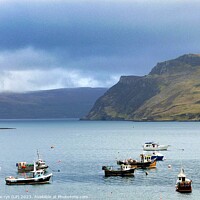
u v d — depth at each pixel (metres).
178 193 107.44
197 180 125.06
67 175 137.12
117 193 108.69
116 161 176.38
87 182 123.81
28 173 143.88
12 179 120.94
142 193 108.12
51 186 118.12
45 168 151.00
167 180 126.06
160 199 101.69
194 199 101.12
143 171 144.38
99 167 157.38
